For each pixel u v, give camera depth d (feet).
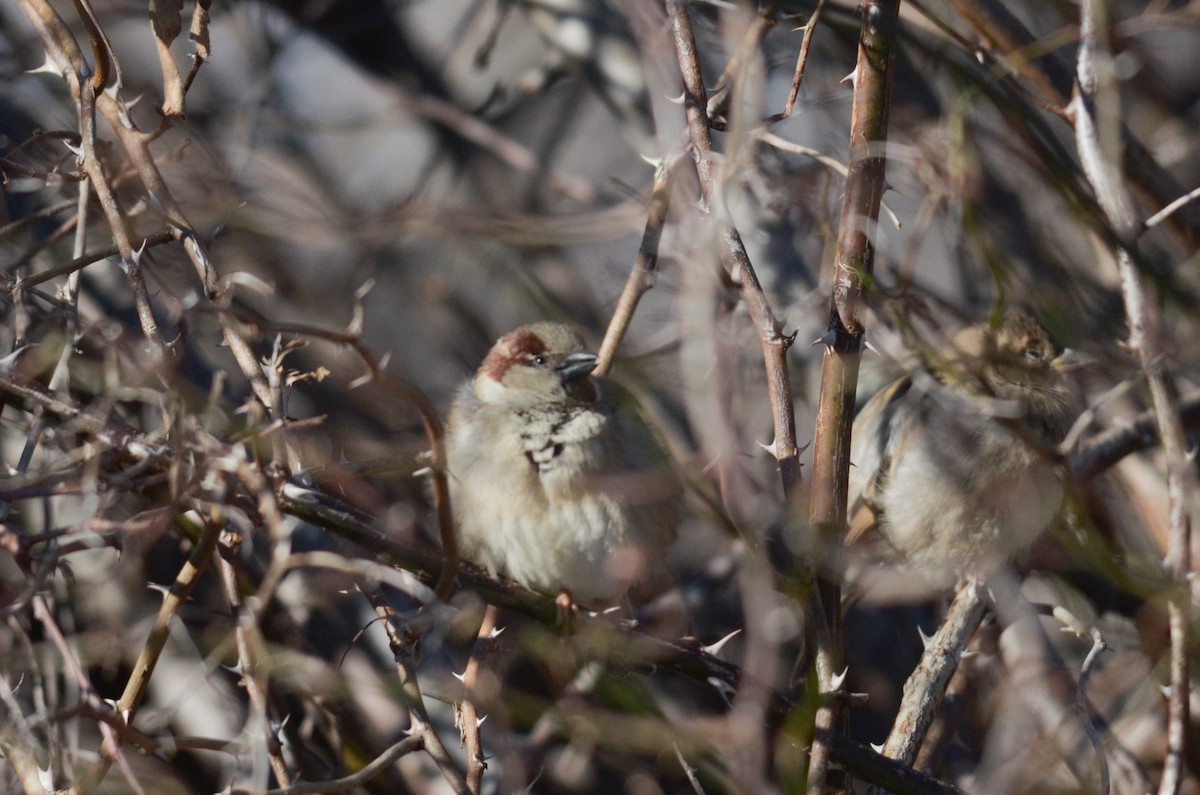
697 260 31.22
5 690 23.58
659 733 29.53
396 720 34.19
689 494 37.50
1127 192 32.81
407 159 52.31
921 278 39.17
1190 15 36.47
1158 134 49.98
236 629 23.99
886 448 38.17
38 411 24.27
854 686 41.27
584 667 29.94
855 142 25.86
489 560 31.68
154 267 32.94
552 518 30.89
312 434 34.30
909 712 30.68
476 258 45.24
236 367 36.09
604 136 54.90
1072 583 38.73
